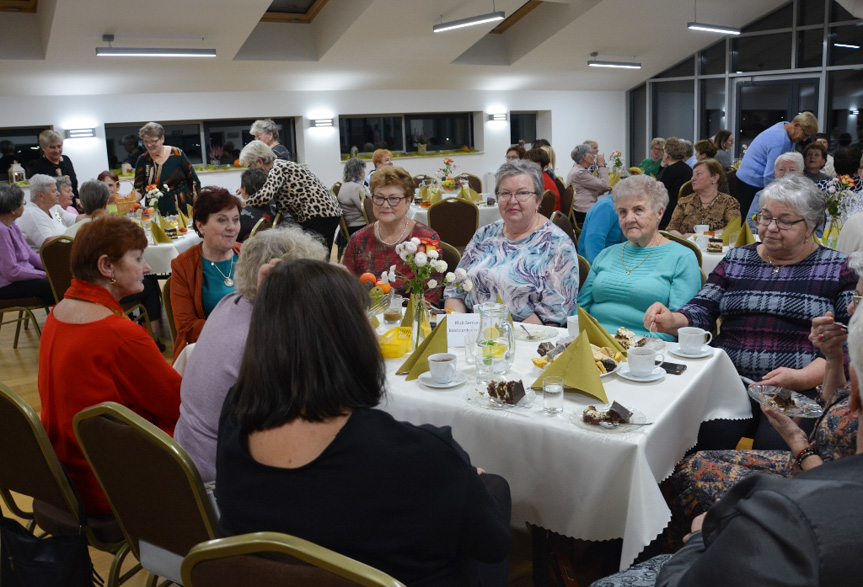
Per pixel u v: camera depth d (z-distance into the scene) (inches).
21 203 173.6
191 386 67.2
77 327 68.6
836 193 135.0
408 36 383.2
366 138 463.5
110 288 72.4
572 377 69.7
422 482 41.1
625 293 106.1
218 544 38.1
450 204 218.5
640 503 58.5
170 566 61.0
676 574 40.2
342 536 40.6
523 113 526.9
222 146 419.8
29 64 328.2
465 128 502.9
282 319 41.9
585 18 414.0
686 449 73.7
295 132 445.7
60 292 161.5
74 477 68.6
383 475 40.4
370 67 414.9
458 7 363.9
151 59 349.1
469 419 68.1
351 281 44.3
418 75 440.8
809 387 84.2
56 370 68.2
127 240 70.9
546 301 107.9
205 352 67.4
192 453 66.1
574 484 63.2
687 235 170.1
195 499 54.3
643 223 104.4
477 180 340.5
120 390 70.6
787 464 67.5
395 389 74.0
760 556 30.1
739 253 98.9
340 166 449.7
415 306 87.4
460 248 222.2
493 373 74.7
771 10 459.5
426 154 473.7
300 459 40.9
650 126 539.5
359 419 41.4
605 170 349.7
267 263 68.8
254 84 403.9
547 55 454.3
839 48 440.1
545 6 425.4
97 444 58.1
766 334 92.3
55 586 62.5
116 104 374.3
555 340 88.2
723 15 450.9
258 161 215.5
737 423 88.2
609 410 63.1
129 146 390.6
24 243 177.6
